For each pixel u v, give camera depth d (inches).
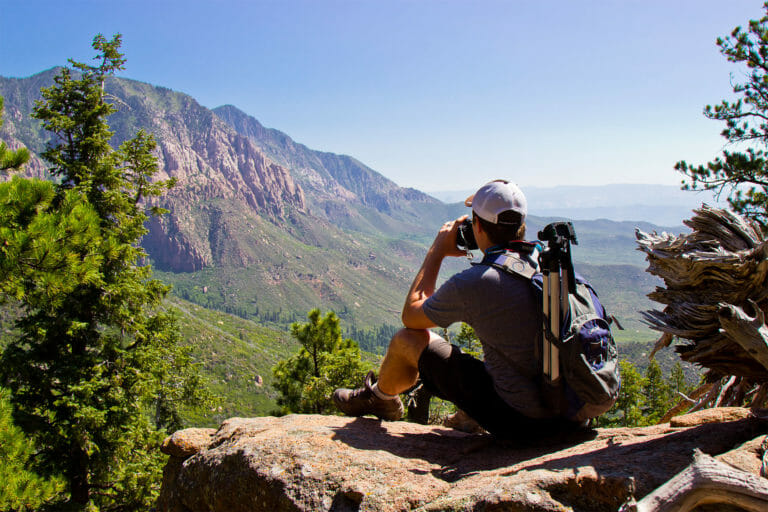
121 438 713.6
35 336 685.3
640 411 1520.7
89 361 716.7
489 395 113.4
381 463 112.5
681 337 112.1
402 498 96.5
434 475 106.4
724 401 182.7
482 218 112.4
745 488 65.9
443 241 129.6
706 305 105.0
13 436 278.1
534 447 113.8
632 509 70.6
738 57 468.4
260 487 117.3
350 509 100.8
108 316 747.4
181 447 155.6
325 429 138.3
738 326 94.5
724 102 481.7
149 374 765.9
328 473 111.6
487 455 115.0
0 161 294.2
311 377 651.5
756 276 99.2
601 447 102.5
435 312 113.3
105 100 842.2
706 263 103.3
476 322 108.6
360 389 155.0
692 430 99.0
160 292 821.2
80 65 820.0
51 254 268.1
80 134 825.5
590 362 96.9
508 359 107.7
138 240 827.4
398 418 153.9
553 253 96.7
